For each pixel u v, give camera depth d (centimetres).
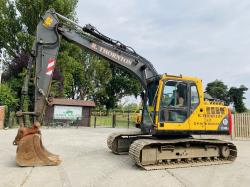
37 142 856
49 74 911
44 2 3108
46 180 692
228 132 1002
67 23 991
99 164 903
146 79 1015
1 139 1438
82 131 2102
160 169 857
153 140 900
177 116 926
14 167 820
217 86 4422
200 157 973
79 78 5766
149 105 977
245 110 4059
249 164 973
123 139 1121
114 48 1022
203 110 963
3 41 3338
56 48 931
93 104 2805
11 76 3158
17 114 856
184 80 948
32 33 3203
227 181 738
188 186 679
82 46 1000
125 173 794
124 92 6500
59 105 2680
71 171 794
